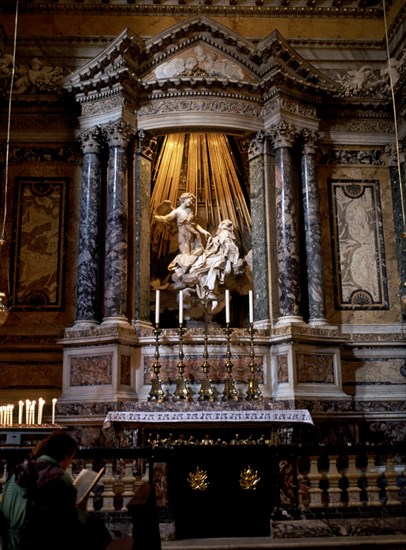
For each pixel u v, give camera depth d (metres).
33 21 13.14
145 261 11.62
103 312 11.45
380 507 6.63
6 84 12.30
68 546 3.96
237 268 12.05
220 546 6.07
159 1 13.36
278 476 6.71
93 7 13.23
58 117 12.52
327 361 11.07
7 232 12.05
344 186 12.68
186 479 6.69
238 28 13.46
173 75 12.00
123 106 11.73
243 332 11.10
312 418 10.43
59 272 11.95
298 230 11.82
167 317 12.33
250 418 9.50
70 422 10.35
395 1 12.96
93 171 11.73
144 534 4.21
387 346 11.86
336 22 13.59
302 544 6.14
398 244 12.41
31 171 12.38
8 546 4.07
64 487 4.01
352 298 12.16
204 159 13.06
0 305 9.30
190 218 12.46
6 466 6.45
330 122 12.87
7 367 11.42
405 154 12.56
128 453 6.61
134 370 10.88
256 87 12.05
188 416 9.47
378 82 12.87
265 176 11.96
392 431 11.29
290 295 11.23
